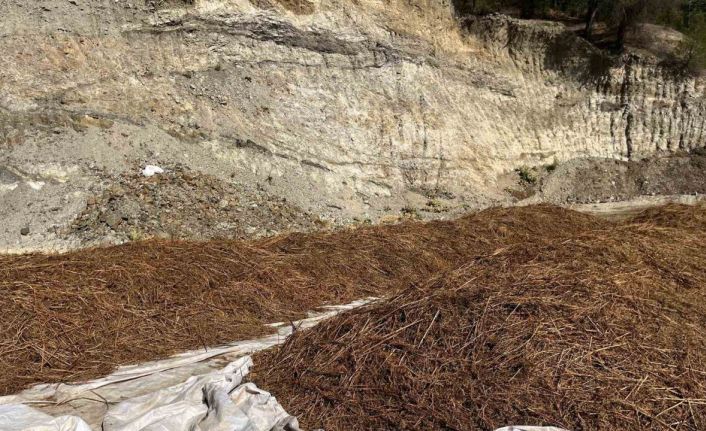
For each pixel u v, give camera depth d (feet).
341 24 43.34
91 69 34.55
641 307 17.11
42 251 26.09
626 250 22.95
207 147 35.55
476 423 13.20
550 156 49.90
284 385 15.35
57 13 34.55
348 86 42.63
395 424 13.42
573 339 15.35
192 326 19.52
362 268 26.30
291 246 27.63
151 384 15.79
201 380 14.60
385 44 44.65
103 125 33.12
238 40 39.47
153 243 25.80
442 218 39.55
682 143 52.03
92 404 14.70
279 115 39.11
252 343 18.56
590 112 52.21
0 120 30.71
